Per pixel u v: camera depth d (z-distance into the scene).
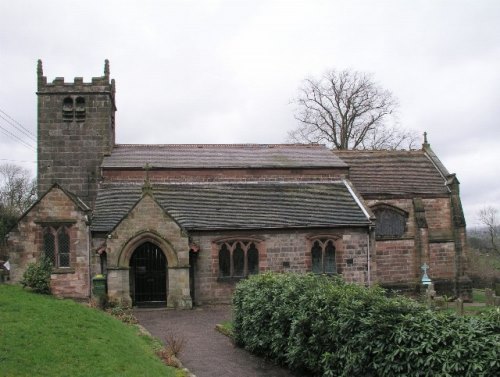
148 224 33.31
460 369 11.88
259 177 41.84
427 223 44.81
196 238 35.97
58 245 33.62
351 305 15.57
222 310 32.97
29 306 20.56
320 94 66.88
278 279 21.03
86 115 42.94
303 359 17.75
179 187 39.97
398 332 13.70
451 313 13.67
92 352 16.50
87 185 42.59
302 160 44.03
